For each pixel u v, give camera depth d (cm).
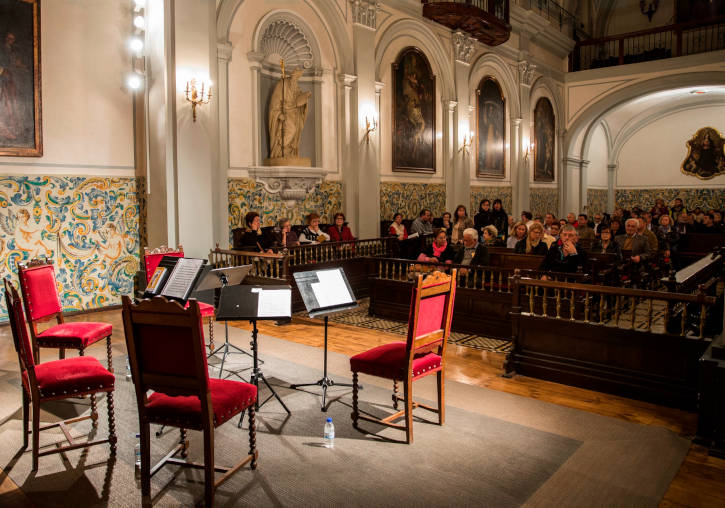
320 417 430
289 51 1076
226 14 905
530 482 333
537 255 774
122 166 845
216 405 313
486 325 696
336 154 1143
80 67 790
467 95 1477
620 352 487
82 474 343
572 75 2003
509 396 482
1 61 706
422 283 373
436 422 422
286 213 1043
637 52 2141
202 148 843
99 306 825
